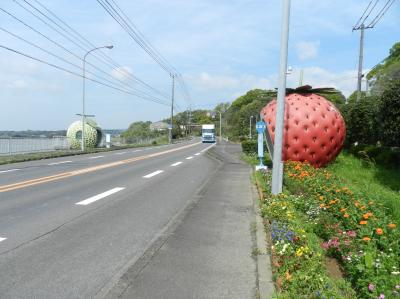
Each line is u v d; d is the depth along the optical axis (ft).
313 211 27.81
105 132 174.50
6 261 19.27
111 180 50.52
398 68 119.44
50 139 126.11
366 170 58.44
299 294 14.65
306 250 17.78
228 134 403.34
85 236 23.82
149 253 20.84
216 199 37.47
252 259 20.01
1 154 99.09
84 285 16.58
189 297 15.55
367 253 16.44
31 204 33.30
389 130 58.44
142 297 15.49
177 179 53.16
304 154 52.16
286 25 35.47
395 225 21.57
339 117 53.31
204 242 22.97
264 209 29.30
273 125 53.93
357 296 15.10
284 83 35.86
